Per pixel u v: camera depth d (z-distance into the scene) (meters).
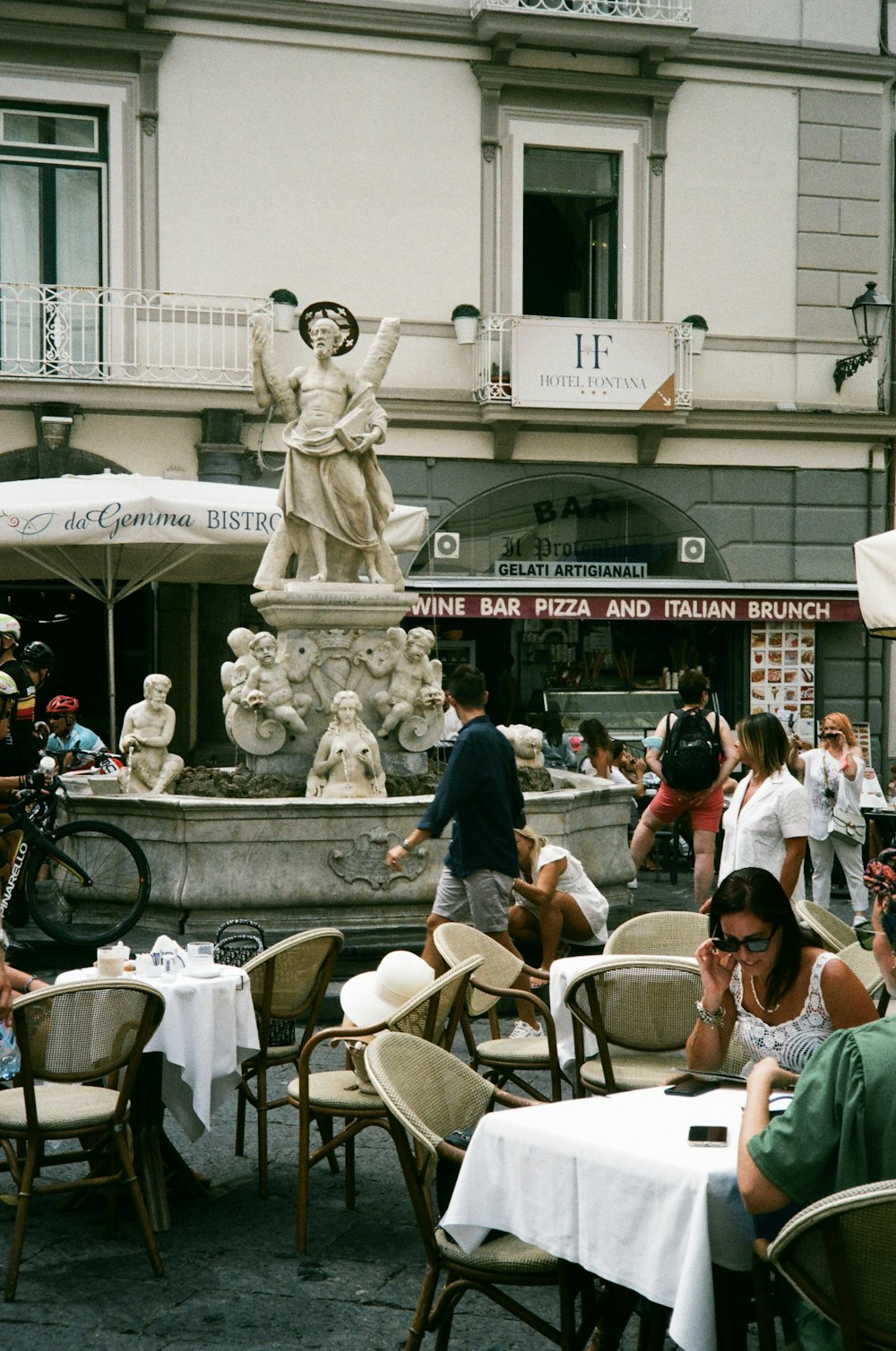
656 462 20.97
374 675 10.67
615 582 19.95
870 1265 2.98
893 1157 3.11
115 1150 5.07
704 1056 4.39
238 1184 5.77
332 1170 5.93
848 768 11.97
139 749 10.32
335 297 19.78
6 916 9.50
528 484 20.61
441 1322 3.91
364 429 10.73
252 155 19.38
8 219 18.81
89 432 18.75
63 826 9.30
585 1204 3.52
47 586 19.02
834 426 21.39
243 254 19.41
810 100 21.28
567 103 20.47
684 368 20.58
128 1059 4.93
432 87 19.95
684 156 20.97
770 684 21.03
